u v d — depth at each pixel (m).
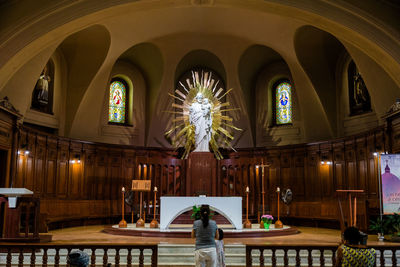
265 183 17.67
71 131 16.58
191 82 19.23
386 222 10.47
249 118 18.59
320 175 16.23
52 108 16.05
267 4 11.47
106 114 17.92
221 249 6.81
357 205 13.62
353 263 4.55
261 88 18.83
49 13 11.05
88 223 16.31
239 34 16.75
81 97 16.53
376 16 10.83
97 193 16.81
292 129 17.86
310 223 16.17
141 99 18.75
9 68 11.32
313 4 11.10
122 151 17.70
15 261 8.55
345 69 16.28
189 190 14.59
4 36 10.91
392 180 10.18
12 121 12.76
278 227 12.69
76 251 4.55
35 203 9.10
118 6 11.31
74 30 11.73
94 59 16.19
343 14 10.99
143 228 12.17
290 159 17.25
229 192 16.30
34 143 14.30
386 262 8.68
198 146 14.86
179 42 17.41
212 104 15.84
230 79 18.38
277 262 8.73
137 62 18.45
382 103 13.70
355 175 14.70
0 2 11.05
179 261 8.83
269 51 17.70
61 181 15.59
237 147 18.47
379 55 11.41
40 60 13.34
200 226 6.24
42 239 9.30
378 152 13.34
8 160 12.57
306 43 15.64
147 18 15.29
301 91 17.03
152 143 18.56
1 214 9.49
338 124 16.48
